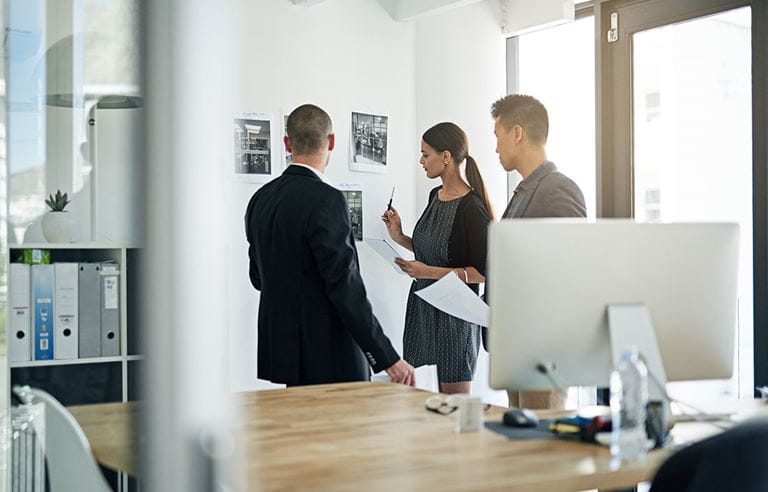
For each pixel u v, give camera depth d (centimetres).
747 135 388
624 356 166
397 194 487
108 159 81
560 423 179
